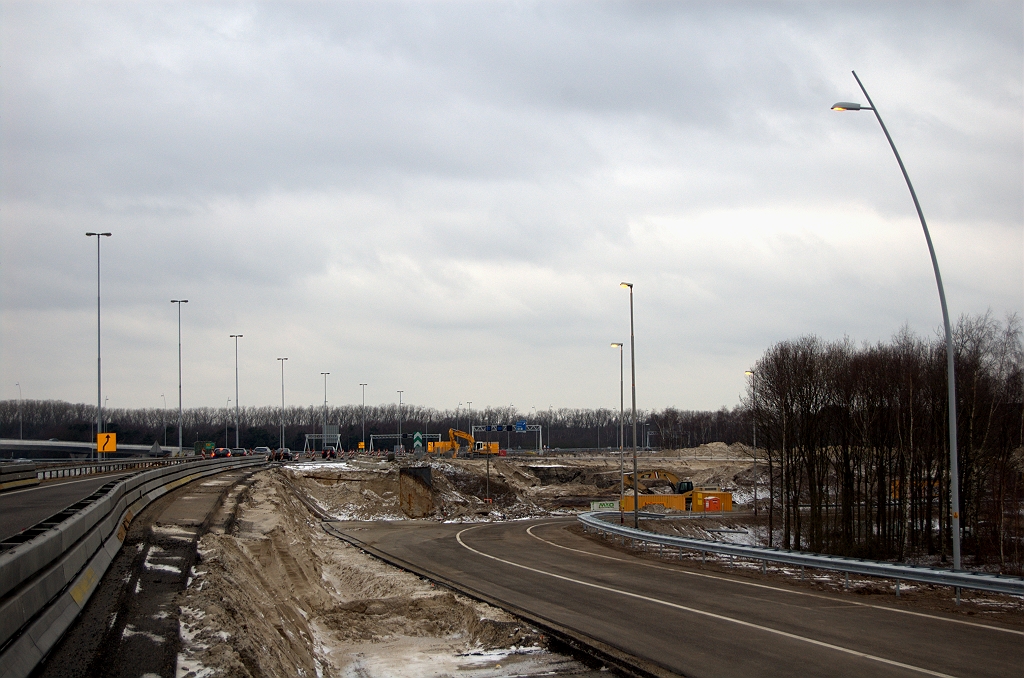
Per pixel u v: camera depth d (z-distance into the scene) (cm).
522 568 2714
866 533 4819
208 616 1143
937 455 4638
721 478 11362
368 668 1517
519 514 6962
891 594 2055
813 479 4978
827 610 1794
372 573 2672
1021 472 4559
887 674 1205
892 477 5103
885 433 4900
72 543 1226
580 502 9056
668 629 1586
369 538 3978
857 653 1348
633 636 1523
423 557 3111
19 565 880
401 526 4819
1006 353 4472
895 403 4816
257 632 1259
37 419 17212
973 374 4175
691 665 1285
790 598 1984
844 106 2269
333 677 1455
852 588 2166
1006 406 4412
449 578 2484
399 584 2395
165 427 14900
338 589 2617
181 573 1448
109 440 5800
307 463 7919
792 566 2727
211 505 2797
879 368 4838
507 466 11388
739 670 1247
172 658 946
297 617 1780
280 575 2198
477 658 1517
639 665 1295
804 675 1209
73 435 13800
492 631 1658
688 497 7925
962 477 4412
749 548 2581
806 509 6744
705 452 13862
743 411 9600
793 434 5278
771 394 5416
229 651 1012
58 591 1077
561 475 12494
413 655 1609
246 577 1706
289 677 1203
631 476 10288
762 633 1530
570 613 1791
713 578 2405
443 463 10094
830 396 5141
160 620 1110
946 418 4444
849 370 5109
